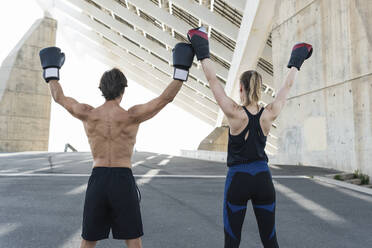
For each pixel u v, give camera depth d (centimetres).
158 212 477
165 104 216
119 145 217
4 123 2808
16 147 2833
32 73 2945
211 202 545
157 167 1130
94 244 210
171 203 535
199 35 214
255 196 218
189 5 1967
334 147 1021
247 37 1636
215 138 3328
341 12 998
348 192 634
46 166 1074
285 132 1298
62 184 691
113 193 207
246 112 222
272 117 229
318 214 475
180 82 209
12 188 644
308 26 1165
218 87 219
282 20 1334
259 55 1897
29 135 2888
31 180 745
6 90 2834
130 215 207
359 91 921
